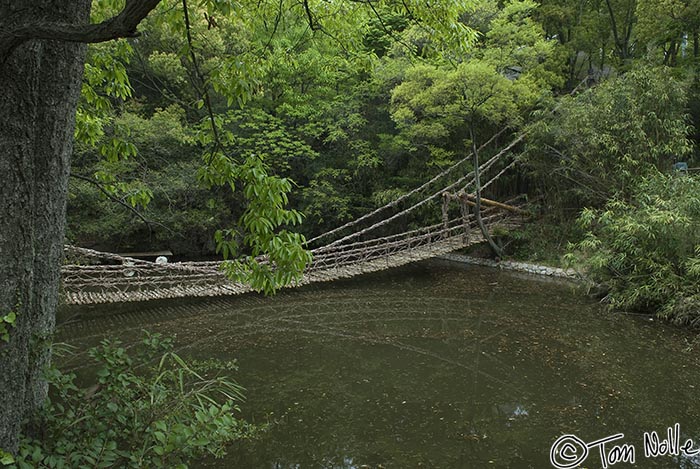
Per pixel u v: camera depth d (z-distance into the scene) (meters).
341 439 4.26
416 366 6.12
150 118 12.42
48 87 2.19
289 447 4.12
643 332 7.21
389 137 12.91
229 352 6.64
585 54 15.50
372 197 13.69
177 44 10.73
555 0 14.21
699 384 5.42
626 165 9.84
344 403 5.01
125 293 8.42
